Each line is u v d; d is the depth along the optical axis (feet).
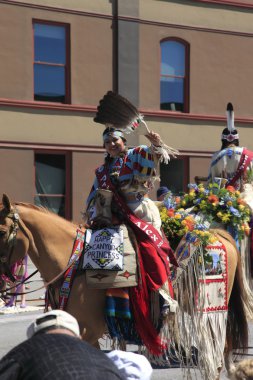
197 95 137.49
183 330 41.60
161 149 38.78
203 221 48.24
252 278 51.60
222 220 49.01
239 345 45.52
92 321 38.81
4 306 77.41
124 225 39.73
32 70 120.57
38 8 120.37
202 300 42.06
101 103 40.88
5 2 117.08
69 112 124.16
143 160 39.09
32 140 120.37
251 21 143.74
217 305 43.09
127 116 39.75
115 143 39.88
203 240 42.52
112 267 38.17
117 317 38.34
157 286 38.68
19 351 17.92
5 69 117.60
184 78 136.98
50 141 122.31
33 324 19.62
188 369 42.34
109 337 41.42
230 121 57.06
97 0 126.31
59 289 39.45
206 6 138.21
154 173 39.34
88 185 126.11
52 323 19.19
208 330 42.24
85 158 125.90
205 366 41.75
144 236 39.42
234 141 57.16
